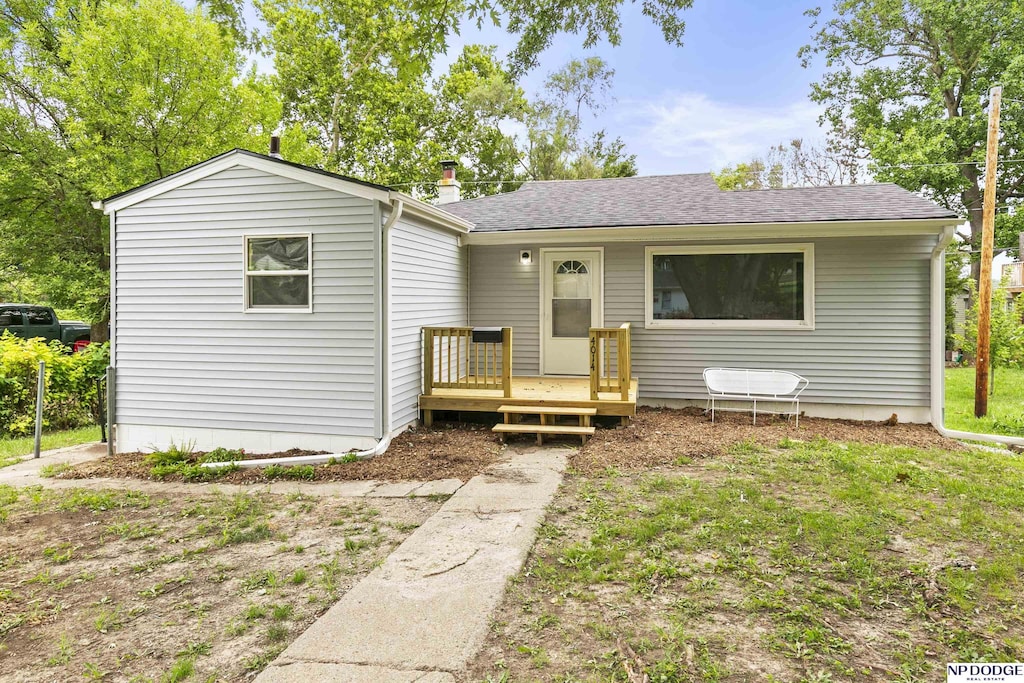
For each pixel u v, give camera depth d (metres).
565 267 9.41
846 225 7.72
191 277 7.25
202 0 5.91
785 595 3.16
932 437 7.21
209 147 14.61
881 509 4.45
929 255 7.92
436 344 8.14
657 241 8.91
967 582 3.25
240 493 5.40
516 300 9.55
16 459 7.25
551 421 7.37
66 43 13.88
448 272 8.81
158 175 14.27
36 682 2.54
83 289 14.48
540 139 27.64
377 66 23.52
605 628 2.85
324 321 6.85
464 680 2.44
